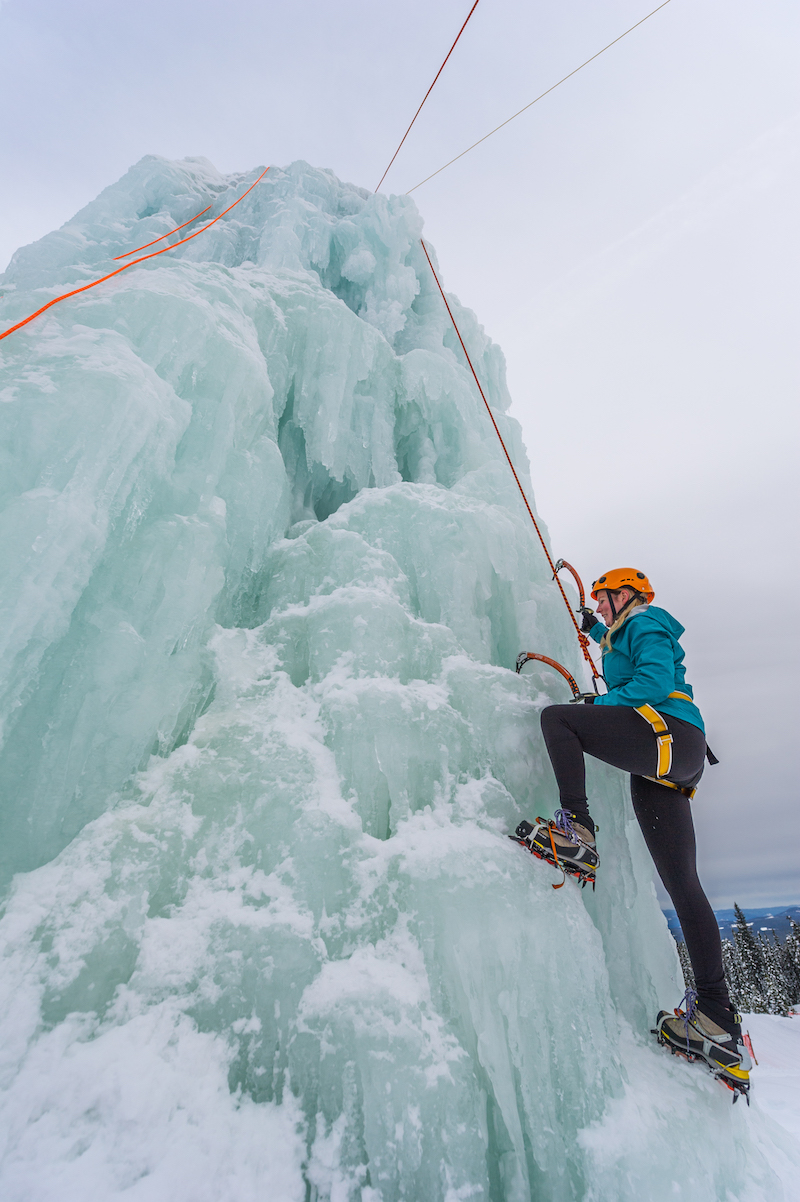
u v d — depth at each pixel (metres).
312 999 1.75
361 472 4.32
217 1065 1.65
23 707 2.00
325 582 3.10
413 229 5.95
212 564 2.62
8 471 2.04
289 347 4.14
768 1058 6.32
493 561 3.42
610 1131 1.71
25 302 2.70
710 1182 1.73
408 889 2.03
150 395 2.43
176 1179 1.40
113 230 5.06
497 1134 1.74
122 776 2.10
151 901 1.92
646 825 2.14
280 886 1.99
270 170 6.85
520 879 2.04
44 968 1.69
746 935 43.19
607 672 2.32
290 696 2.60
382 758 2.33
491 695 2.67
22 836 1.89
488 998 1.85
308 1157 1.55
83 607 2.23
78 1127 1.43
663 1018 2.15
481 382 6.10
